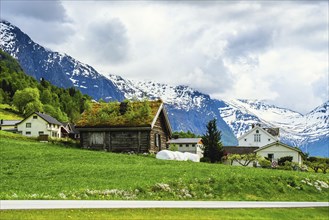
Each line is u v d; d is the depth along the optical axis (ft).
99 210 96.37
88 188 133.28
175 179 151.23
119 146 263.70
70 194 123.65
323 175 204.13
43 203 102.47
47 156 204.44
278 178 170.60
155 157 244.01
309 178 178.81
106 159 202.59
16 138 286.66
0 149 218.38
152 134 264.72
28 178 152.76
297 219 115.75
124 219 91.40
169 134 290.56
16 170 168.35
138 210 100.37
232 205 122.93
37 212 88.48
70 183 142.31
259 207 122.42
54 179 150.00
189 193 142.20
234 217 104.99
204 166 195.93
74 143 282.36
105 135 265.75
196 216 101.09
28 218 83.51
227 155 350.64
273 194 156.46
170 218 96.53
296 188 166.61
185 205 115.55
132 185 138.92
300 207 130.62
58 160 195.00
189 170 171.73
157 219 94.32
